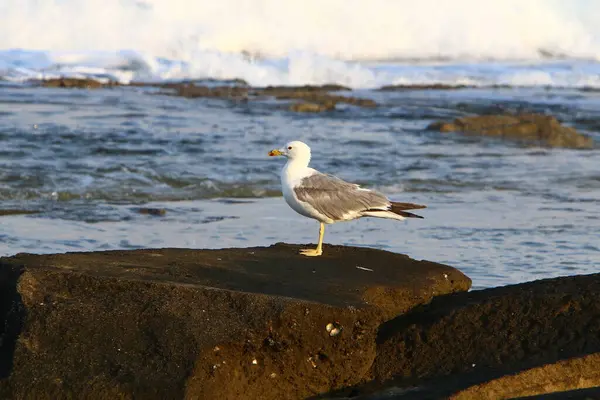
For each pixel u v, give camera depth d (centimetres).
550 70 4678
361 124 2695
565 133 2512
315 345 753
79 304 735
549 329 766
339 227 1398
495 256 1241
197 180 1739
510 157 2183
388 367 773
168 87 3641
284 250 936
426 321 795
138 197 1606
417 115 2967
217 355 713
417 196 1683
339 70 4147
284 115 2856
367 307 782
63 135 2142
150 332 718
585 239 1354
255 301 744
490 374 731
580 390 702
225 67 4059
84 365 702
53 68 3862
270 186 1731
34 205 1498
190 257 872
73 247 1242
